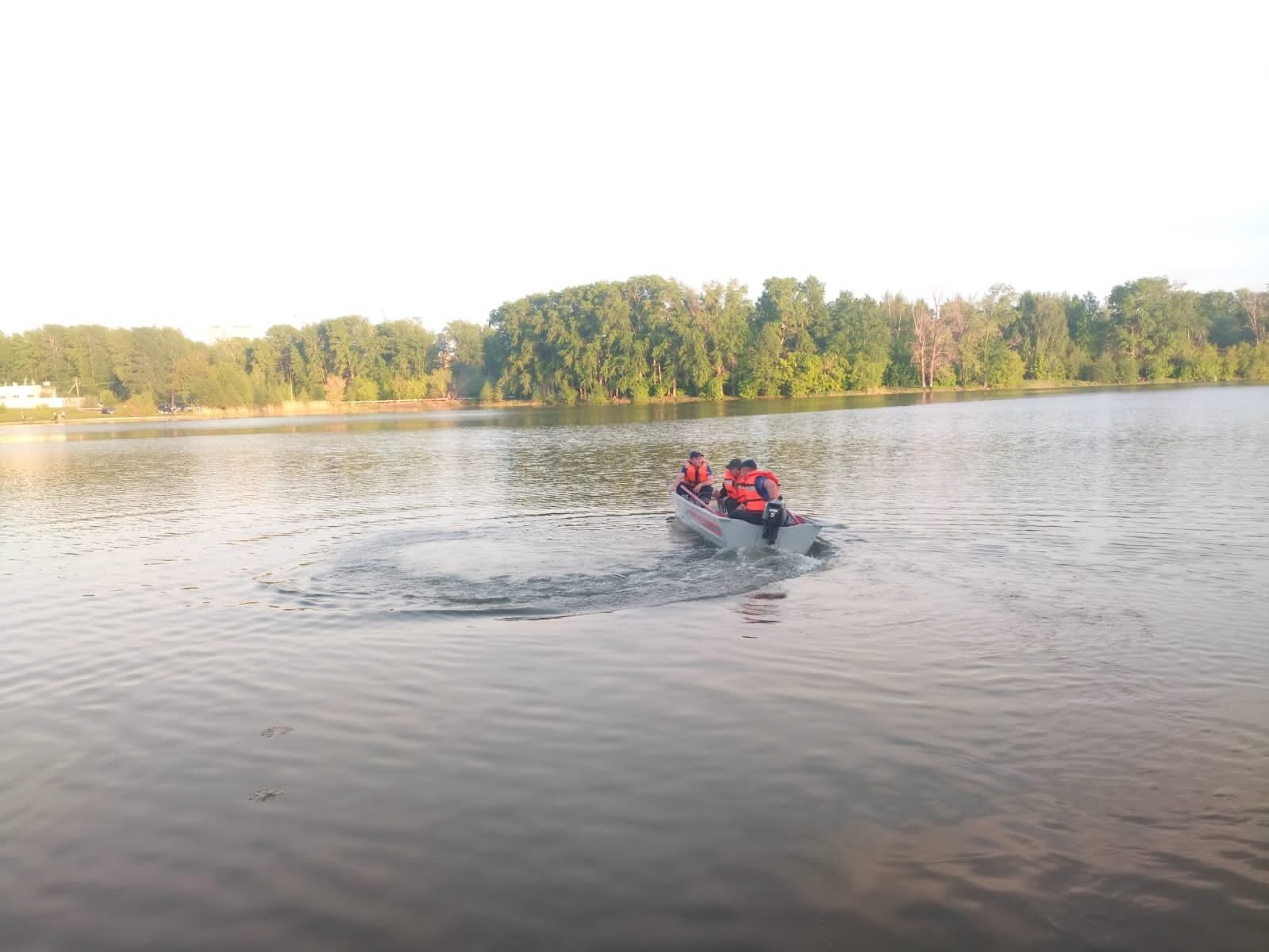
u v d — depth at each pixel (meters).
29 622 12.12
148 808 6.72
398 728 8.02
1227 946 4.88
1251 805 6.29
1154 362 103.81
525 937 5.07
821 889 5.43
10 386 108.38
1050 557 14.05
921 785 6.65
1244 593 11.64
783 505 14.80
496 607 11.95
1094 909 5.20
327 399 110.25
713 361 96.62
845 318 98.00
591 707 8.34
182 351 112.12
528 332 97.94
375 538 17.53
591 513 19.86
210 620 11.86
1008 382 99.88
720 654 9.74
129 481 30.58
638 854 5.85
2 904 5.55
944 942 4.95
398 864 5.83
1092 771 6.82
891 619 10.92
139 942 5.14
